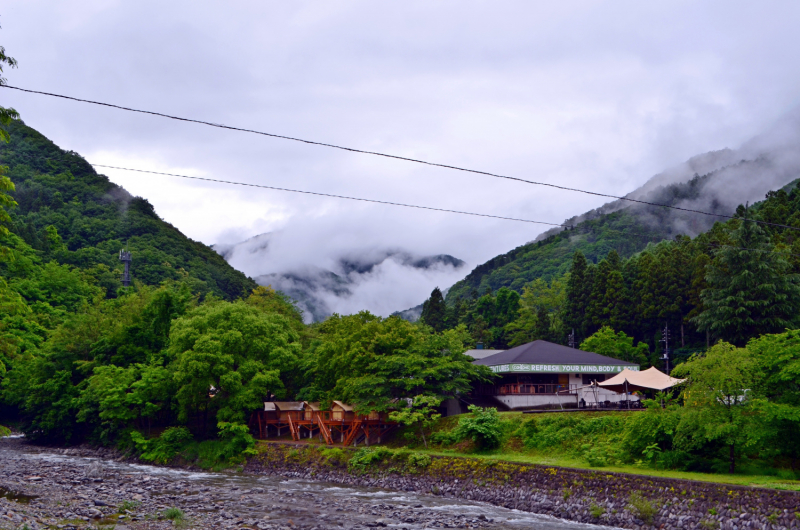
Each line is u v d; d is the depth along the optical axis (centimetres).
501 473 4184
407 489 4619
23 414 8700
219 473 5791
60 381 7619
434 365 5797
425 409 5347
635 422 4059
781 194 10688
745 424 3466
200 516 3453
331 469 5312
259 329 6888
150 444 6594
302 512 3703
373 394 5647
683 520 3059
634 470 3750
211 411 7162
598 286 10262
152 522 3172
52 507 3441
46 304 11238
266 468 5781
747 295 7394
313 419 6306
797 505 2720
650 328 9575
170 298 7806
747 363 3581
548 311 13662
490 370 6359
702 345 8850
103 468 5678
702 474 3562
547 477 3884
